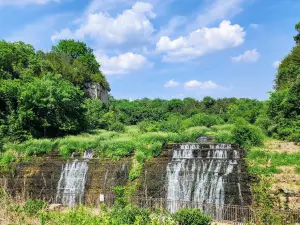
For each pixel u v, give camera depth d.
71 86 35.56
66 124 33.88
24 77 35.84
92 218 10.59
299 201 18.11
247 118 39.75
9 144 29.36
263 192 18.98
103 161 25.52
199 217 13.92
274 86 38.66
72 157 27.05
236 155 23.09
